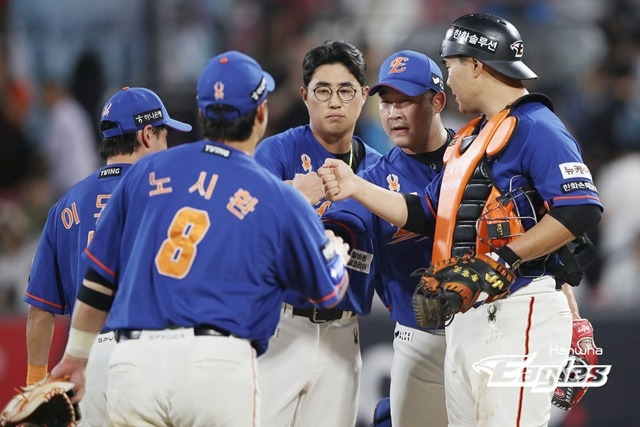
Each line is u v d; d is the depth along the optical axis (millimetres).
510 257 15359
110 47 41375
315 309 18141
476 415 16062
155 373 13703
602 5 42719
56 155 39719
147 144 17766
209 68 14688
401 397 19328
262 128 14898
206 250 13867
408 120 18500
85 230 17188
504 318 15883
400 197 17078
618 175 36594
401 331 19234
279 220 14148
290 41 41875
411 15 43531
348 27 42812
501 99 16453
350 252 18188
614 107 39844
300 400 18734
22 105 41656
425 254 18438
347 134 18688
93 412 17109
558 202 15375
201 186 14141
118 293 14359
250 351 14109
